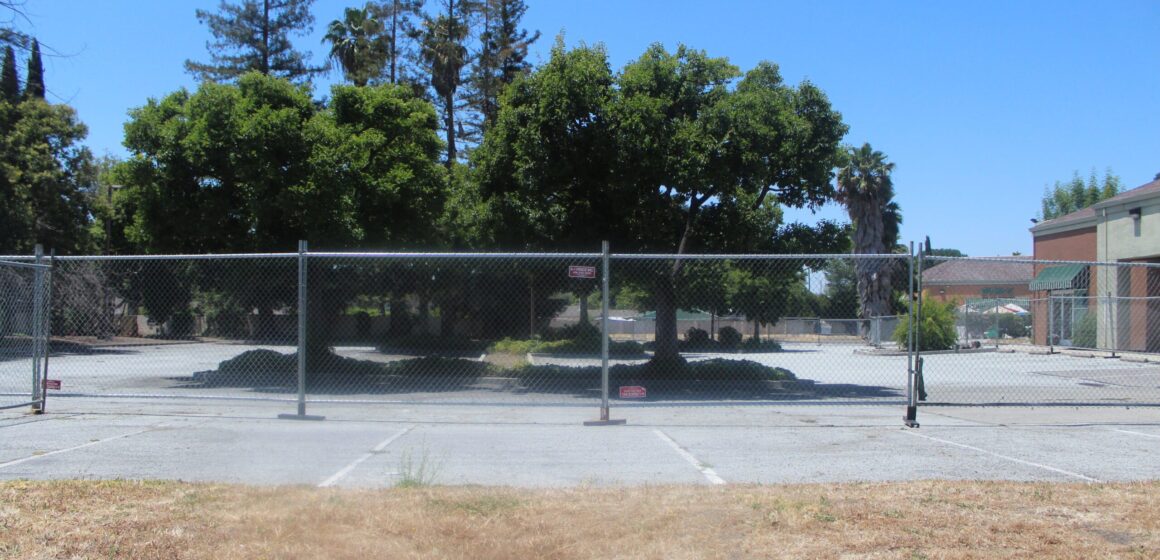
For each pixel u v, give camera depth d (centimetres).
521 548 539
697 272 2280
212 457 870
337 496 669
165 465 824
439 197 1964
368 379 1773
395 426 1097
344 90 1903
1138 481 737
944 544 542
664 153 1594
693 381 1752
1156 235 2723
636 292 3397
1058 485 712
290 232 1736
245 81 1733
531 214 1727
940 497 664
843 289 4547
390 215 1844
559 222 1708
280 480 755
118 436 999
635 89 1650
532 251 1742
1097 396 1590
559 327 3834
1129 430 1084
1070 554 522
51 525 579
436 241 2017
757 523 588
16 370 2103
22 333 1903
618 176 1592
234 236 1759
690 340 3366
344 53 4066
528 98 1664
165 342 3294
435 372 1814
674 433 1048
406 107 1947
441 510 623
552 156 1628
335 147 1708
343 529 577
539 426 1103
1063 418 1200
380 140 1823
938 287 5603
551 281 2122
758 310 3253
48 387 1229
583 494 679
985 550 530
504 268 2089
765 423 1144
